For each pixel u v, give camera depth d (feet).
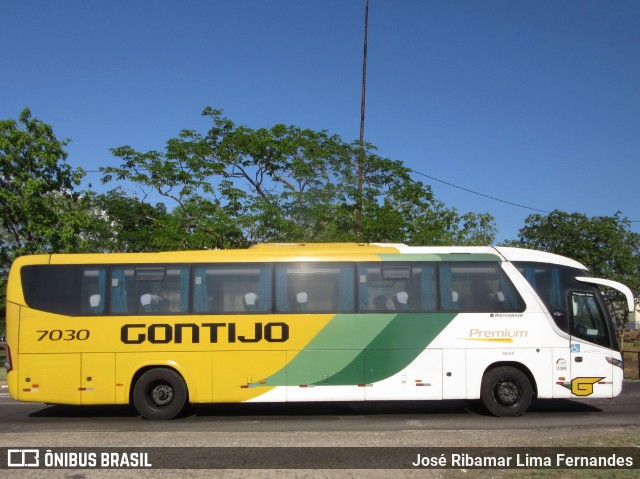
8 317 36.17
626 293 37.04
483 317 36.42
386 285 36.58
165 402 35.86
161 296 36.19
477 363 36.11
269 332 35.81
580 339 36.73
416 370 35.91
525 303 36.78
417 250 37.27
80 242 67.82
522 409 36.19
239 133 73.51
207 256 36.76
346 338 35.91
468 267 37.01
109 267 36.55
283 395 35.53
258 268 36.55
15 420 36.99
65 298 36.19
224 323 35.88
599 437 28.07
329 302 36.24
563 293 37.17
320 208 70.03
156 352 35.65
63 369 35.58
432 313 36.32
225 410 39.50
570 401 43.04
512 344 36.32
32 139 66.64
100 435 29.99
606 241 88.17
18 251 65.51
